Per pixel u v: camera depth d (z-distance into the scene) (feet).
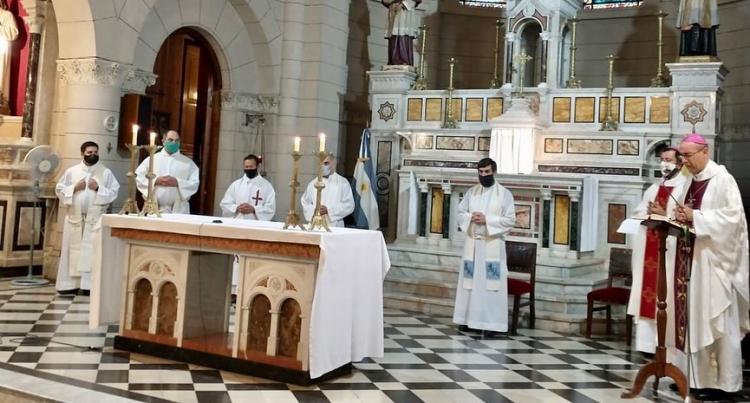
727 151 39.52
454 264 30.78
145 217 18.95
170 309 18.54
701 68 31.24
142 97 31.32
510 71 36.96
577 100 34.32
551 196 30.71
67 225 27.66
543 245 30.91
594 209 31.32
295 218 17.35
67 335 20.39
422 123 37.86
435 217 33.50
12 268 30.55
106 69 29.68
